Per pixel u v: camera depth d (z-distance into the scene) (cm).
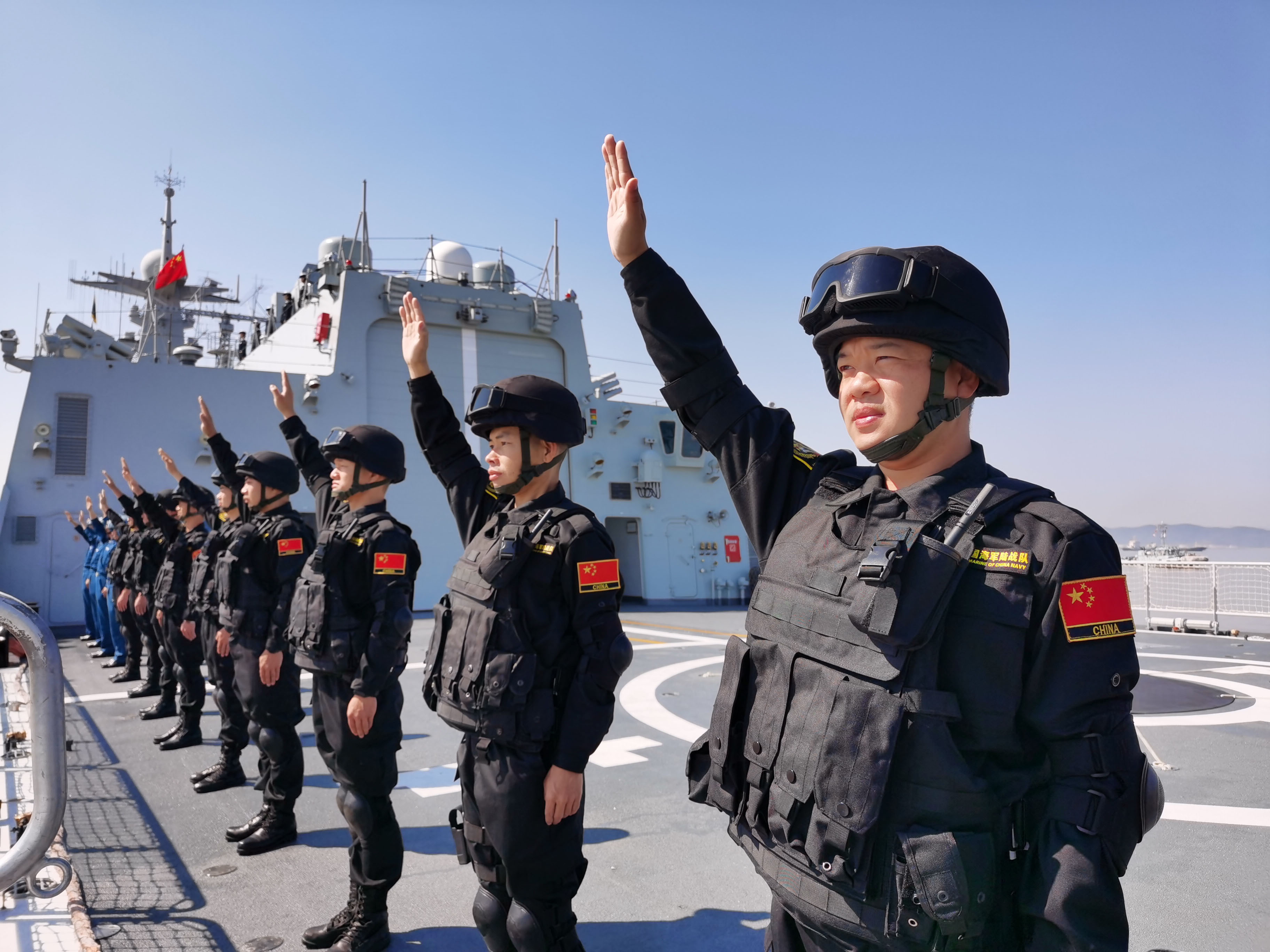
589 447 1995
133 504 1028
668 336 188
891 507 145
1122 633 125
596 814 486
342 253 1819
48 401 1459
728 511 2186
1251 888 367
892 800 126
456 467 323
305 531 489
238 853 437
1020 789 127
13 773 439
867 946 128
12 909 313
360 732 328
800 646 142
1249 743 619
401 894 386
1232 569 1420
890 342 140
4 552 1413
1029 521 131
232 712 561
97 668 1161
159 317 2216
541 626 264
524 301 1900
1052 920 113
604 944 330
